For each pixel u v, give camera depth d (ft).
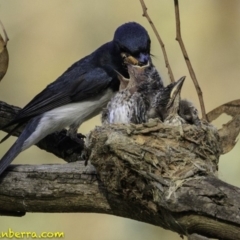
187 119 31.07
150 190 24.50
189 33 63.41
